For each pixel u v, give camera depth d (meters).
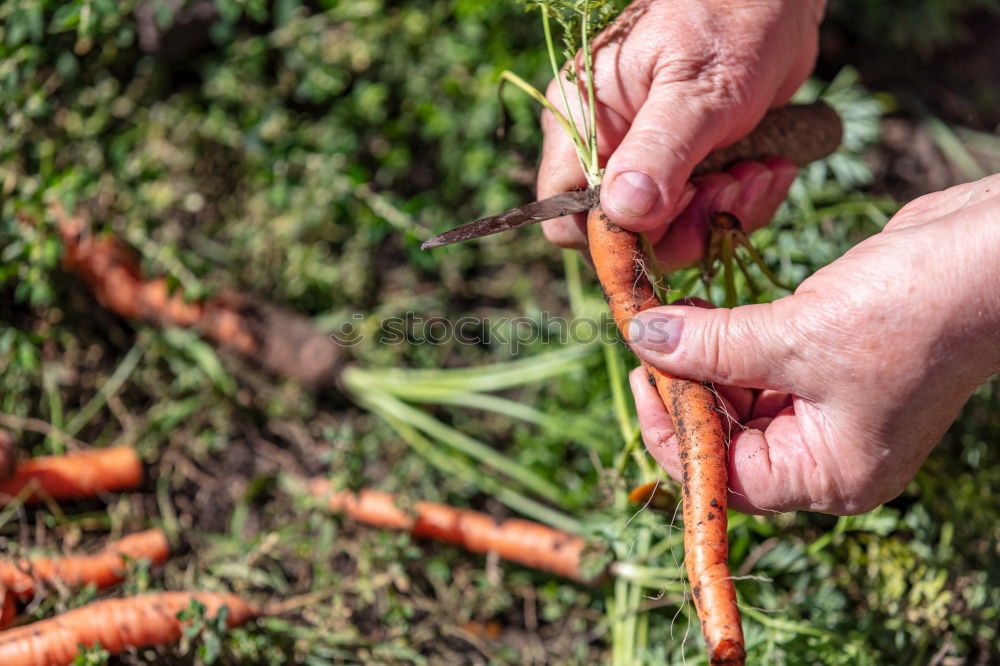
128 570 0.71
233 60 0.89
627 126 0.65
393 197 0.86
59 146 0.82
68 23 0.76
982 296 0.55
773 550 0.72
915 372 0.56
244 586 0.73
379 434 0.82
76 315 0.82
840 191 0.86
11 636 0.67
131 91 0.87
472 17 0.90
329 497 0.76
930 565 0.72
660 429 0.61
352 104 0.90
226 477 0.80
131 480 0.78
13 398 0.78
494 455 0.79
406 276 0.89
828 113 0.70
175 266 0.81
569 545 0.75
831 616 0.70
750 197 0.68
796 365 0.58
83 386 0.81
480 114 0.88
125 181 0.83
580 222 0.65
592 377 0.82
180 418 0.81
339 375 0.83
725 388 0.62
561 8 0.66
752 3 0.65
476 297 0.89
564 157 0.65
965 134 0.97
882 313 0.56
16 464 0.74
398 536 0.74
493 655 0.74
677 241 0.67
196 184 0.89
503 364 0.83
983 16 1.07
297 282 0.85
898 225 0.60
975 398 0.76
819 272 0.58
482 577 0.76
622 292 0.62
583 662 0.73
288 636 0.71
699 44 0.63
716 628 0.56
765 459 0.59
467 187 0.91
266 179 0.85
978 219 0.55
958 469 0.75
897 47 1.02
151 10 0.86
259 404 0.83
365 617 0.75
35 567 0.70
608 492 0.72
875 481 0.59
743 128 0.66
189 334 0.82
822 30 1.02
